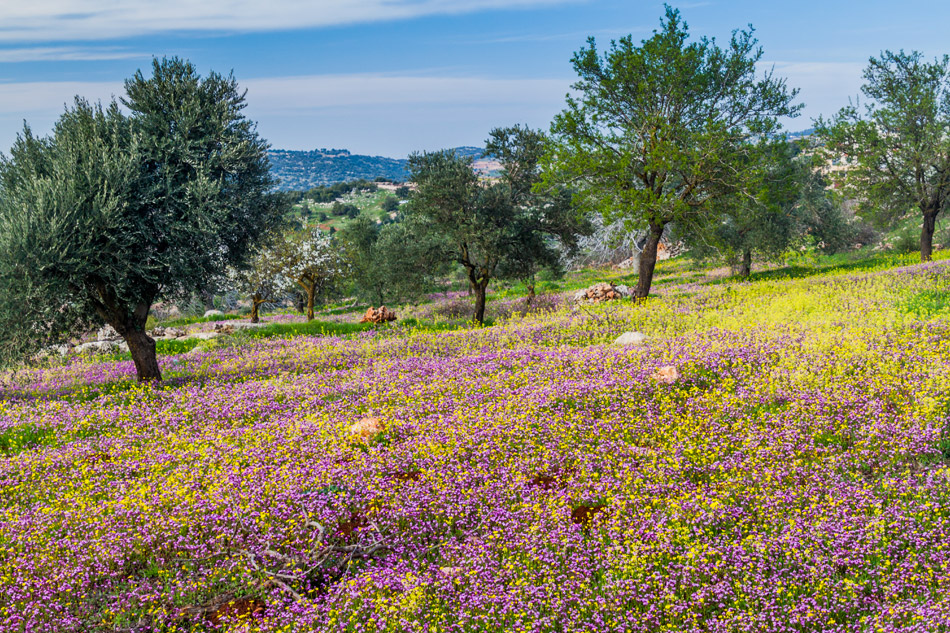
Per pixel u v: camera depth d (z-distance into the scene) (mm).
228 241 20141
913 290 21266
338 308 53188
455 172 30109
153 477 9664
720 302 25438
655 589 6074
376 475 8961
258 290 39156
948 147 35125
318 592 6645
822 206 51906
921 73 36781
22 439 12727
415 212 31078
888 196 38469
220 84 19656
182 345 29062
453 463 9336
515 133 30844
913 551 6324
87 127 17438
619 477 8516
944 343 13102
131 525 7660
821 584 5863
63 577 6445
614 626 5582
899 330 15000
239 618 6020
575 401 12078
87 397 17500
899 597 5746
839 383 11375
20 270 15023
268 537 7164
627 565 6359
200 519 7598
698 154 26531
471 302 42688
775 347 14344
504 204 31047
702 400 11359
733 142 27531
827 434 9609
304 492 8531
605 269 67250
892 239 57438
